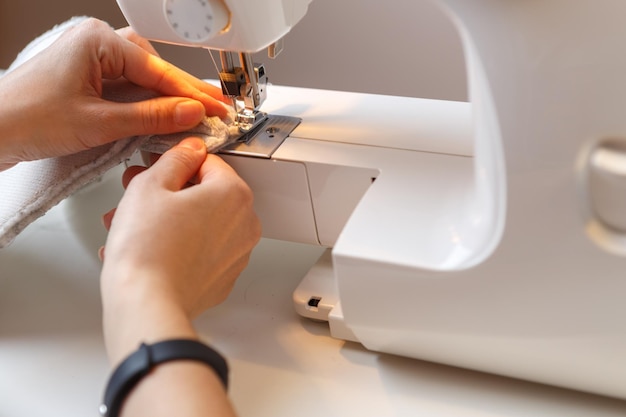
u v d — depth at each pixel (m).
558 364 0.55
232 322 0.70
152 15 0.61
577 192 0.49
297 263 0.77
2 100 0.67
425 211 0.60
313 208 0.69
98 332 0.70
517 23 0.47
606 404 0.57
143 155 0.72
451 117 0.72
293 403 0.60
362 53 1.23
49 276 0.78
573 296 0.51
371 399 0.60
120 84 0.72
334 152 0.67
